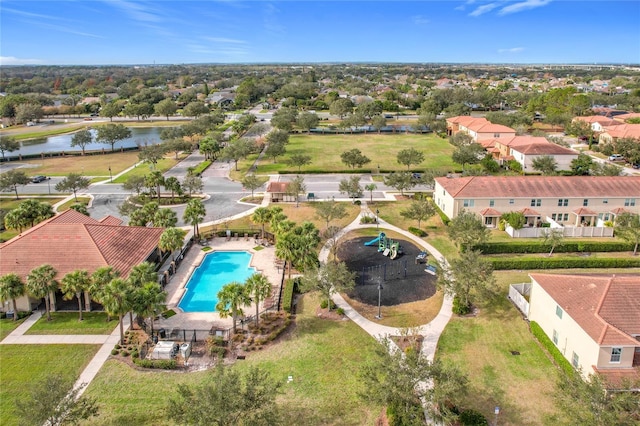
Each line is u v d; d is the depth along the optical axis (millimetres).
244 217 74188
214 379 28094
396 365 29875
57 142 156750
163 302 44875
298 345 40562
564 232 64438
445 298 48719
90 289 41594
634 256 58844
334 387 34938
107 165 113812
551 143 108688
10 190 84125
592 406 26359
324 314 45812
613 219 68438
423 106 195000
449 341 40938
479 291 44438
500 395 33969
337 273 45562
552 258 56000
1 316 44719
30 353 39156
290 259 49594
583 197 68375
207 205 80625
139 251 52469
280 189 82312
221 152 111562
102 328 43188
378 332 42531
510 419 31531
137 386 35094
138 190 83188
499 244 59844
